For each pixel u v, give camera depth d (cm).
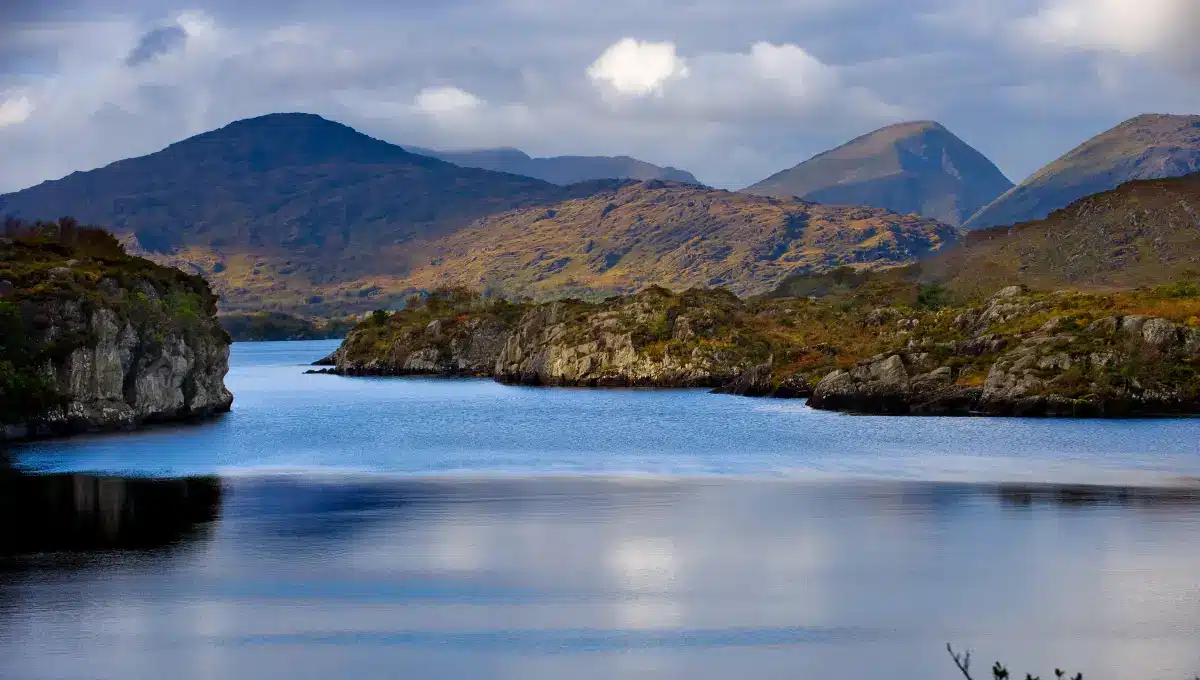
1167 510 7425
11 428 12269
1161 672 4472
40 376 12731
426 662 4653
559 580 5841
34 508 7856
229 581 5834
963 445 11144
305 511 7706
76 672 4544
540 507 7825
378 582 5816
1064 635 4916
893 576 5878
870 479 8962
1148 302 16712
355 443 12150
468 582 5812
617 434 12975
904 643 4850
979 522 7156
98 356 13325
